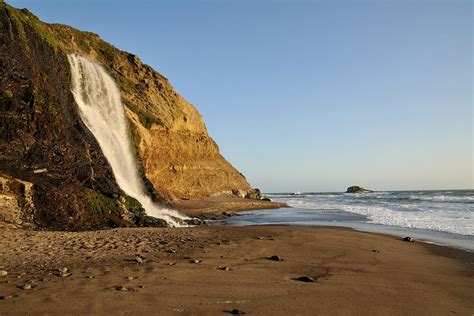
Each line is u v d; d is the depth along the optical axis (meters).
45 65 19.75
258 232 16.08
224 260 9.10
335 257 10.20
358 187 154.38
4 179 13.80
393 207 37.88
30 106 16.81
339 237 14.80
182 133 54.09
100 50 46.25
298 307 5.60
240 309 5.39
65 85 21.05
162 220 18.80
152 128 43.44
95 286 6.28
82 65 25.09
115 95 28.55
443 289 7.07
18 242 10.57
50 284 6.36
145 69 52.75
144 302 5.52
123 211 17.69
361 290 6.72
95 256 9.05
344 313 5.42
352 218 26.41
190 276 7.25
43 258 8.63
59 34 38.78
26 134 16.23
